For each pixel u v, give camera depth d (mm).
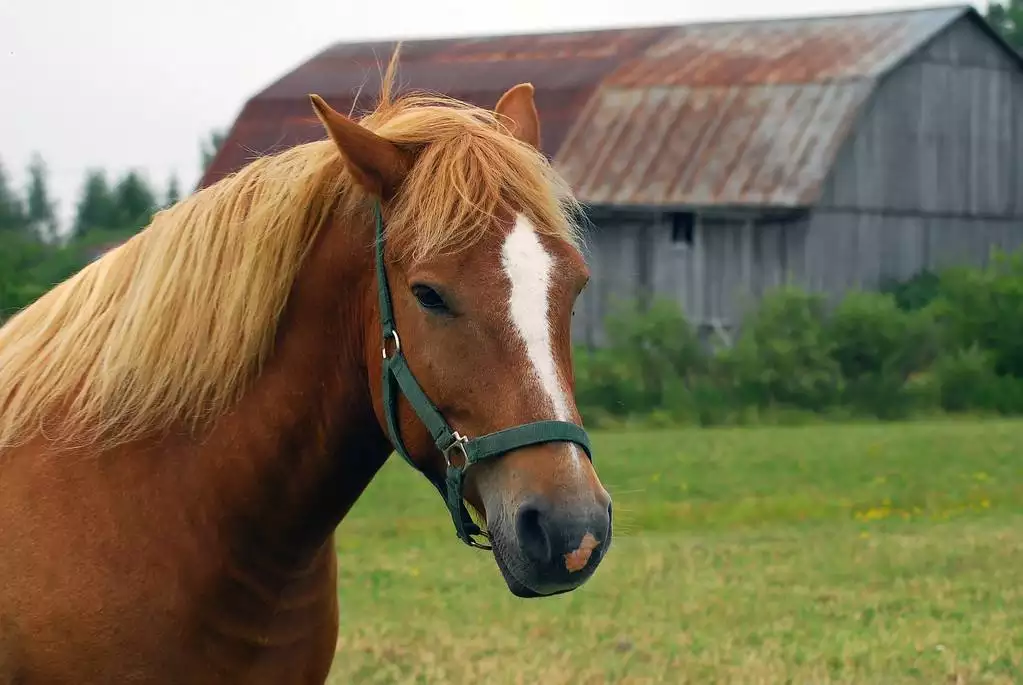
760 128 25719
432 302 2938
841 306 20906
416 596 8383
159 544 3102
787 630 7250
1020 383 20594
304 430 3209
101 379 3180
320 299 3201
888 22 27766
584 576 2809
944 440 16531
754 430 18016
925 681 6160
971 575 8844
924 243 26953
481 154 3037
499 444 2871
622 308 21141
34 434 3197
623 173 25875
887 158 26312
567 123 27266
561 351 2947
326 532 3336
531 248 2949
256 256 3176
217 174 28641
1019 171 28656
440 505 12688
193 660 3129
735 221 25203
